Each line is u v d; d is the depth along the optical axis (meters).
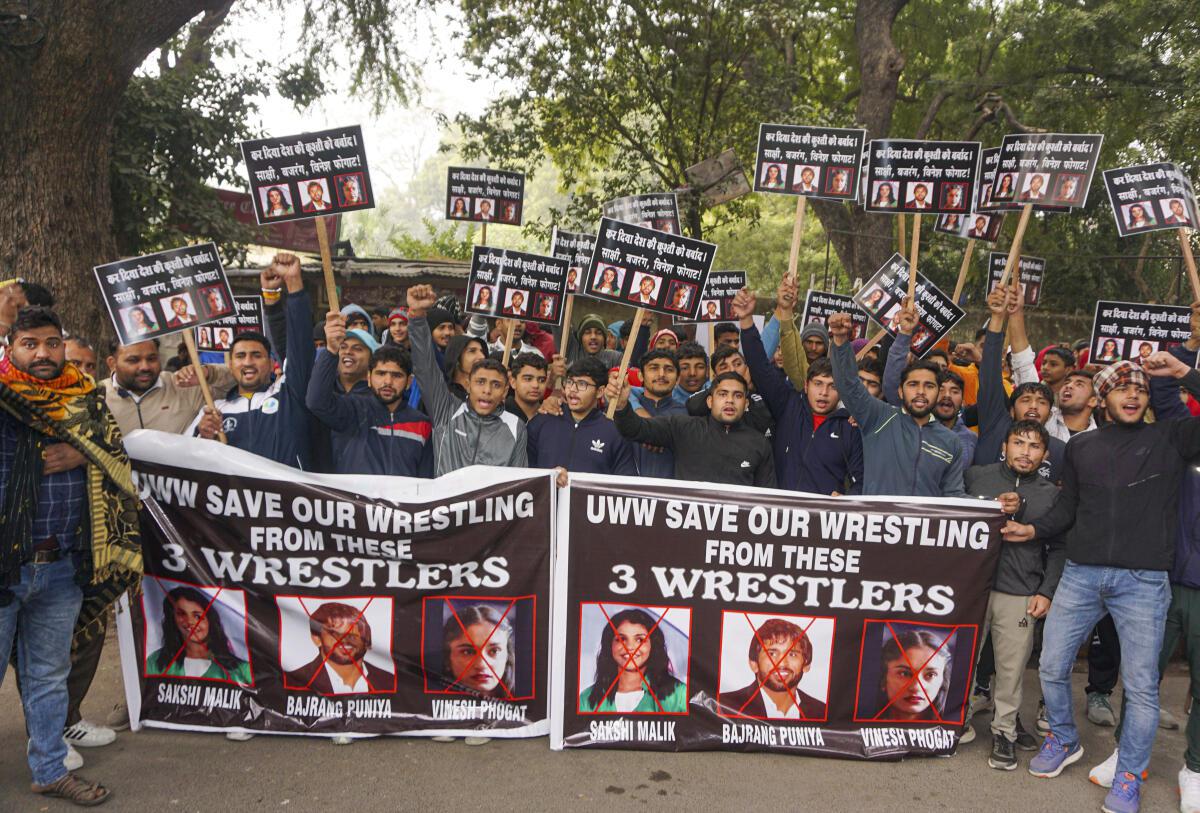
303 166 5.27
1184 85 17.38
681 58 15.91
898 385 5.64
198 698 4.63
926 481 5.03
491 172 9.15
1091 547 4.35
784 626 4.63
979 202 7.14
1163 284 20.17
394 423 5.22
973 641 4.68
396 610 4.59
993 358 5.54
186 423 5.31
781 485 5.59
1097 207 19.97
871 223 18.09
